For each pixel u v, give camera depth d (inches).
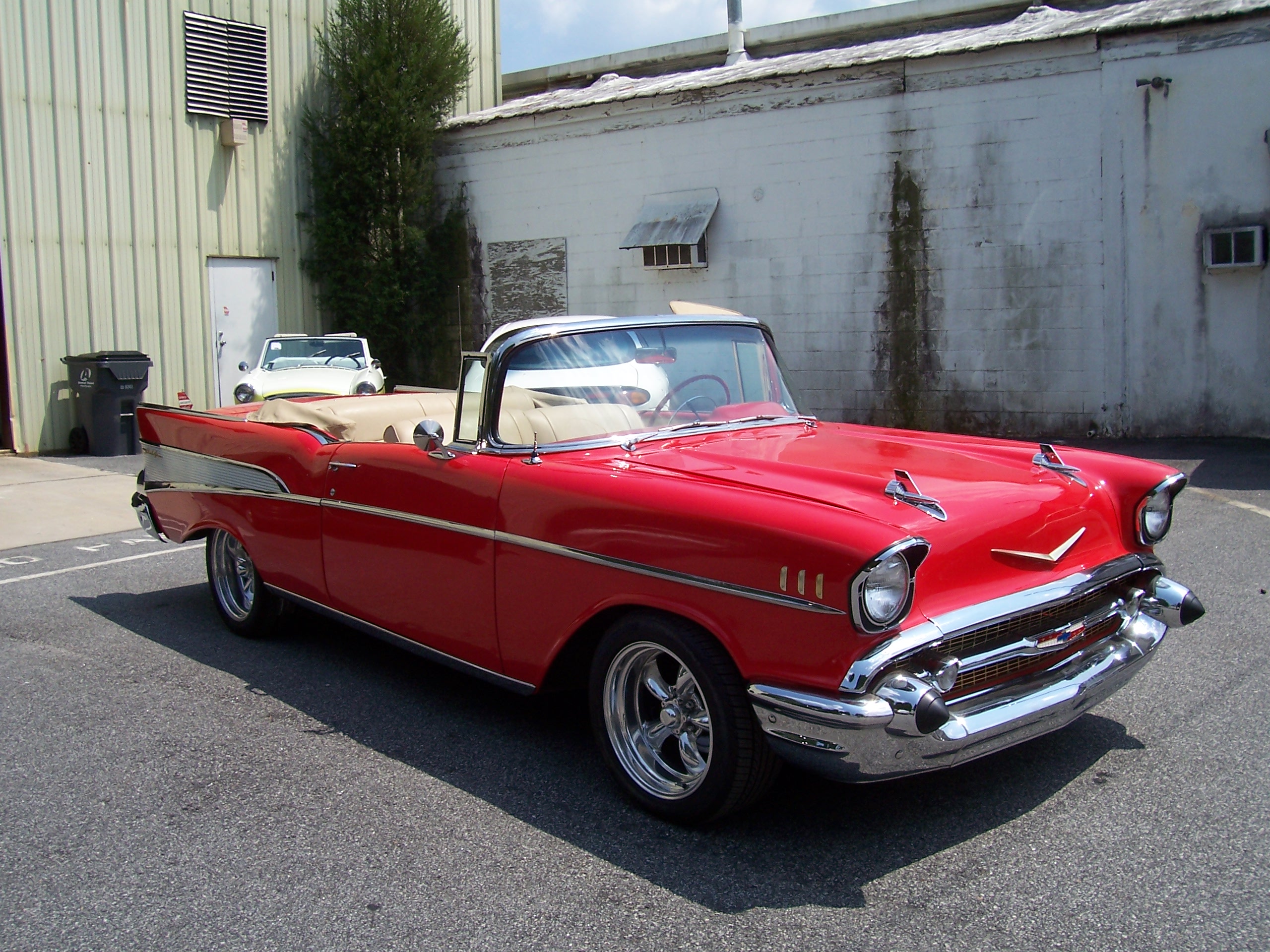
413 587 151.6
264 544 183.5
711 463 133.8
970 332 478.0
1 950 99.0
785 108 513.0
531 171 608.1
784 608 106.6
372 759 141.6
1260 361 418.9
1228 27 408.8
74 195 506.6
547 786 132.5
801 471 127.0
